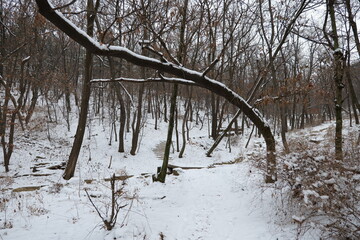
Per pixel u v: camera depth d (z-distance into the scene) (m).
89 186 7.26
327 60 7.38
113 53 4.27
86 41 3.81
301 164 4.11
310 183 3.78
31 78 15.90
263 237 3.89
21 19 11.83
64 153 15.12
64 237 3.90
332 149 6.15
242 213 4.96
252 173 6.64
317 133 16.33
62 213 4.91
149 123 25.05
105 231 4.04
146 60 4.80
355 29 6.71
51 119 21.25
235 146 19.67
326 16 6.20
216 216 5.01
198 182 7.56
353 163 4.16
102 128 21.39
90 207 5.21
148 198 6.01
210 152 16.45
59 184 7.21
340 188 3.53
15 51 11.78
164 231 4.30
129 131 21.44
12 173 11.11
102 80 5.50
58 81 20.08
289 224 4.10
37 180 9.49
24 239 3.83
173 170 8.75
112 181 4.29
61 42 21.56
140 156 16.58
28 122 19.09
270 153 5.03
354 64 11.49
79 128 9.75
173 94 7.53
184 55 6.51
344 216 3.38
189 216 5.05
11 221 4.51
